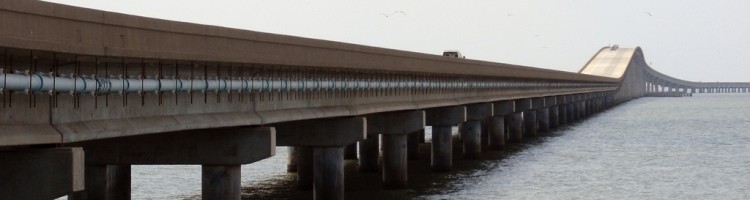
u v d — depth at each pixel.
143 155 31.81
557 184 59.34
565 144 96.44
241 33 31.95
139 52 25.30
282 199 50.06
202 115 30.53
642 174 66.31
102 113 25.08
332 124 43.09
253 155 32.12
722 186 59.97
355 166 68.25
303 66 38.50
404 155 54.47
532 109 112.31
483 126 101.94
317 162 43.22
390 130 53.84
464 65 69.38
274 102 36.72
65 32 21.94
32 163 22.64
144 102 27.09
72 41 22.20
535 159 76.94
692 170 69.56
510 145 95.25
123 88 25.59
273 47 35.00
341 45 42.94
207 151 31.92
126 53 24.58
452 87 67.69
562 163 73.50
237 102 33.28
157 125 27.42
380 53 49.28
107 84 24.72
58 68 23.14
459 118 65.12
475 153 76.00
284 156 83.06
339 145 43.03
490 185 57.78
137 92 26.48
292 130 43.12
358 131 43.16
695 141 102.94
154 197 52.75
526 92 103.12
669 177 64.69
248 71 34.31
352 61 44.59
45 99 22.62
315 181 43.25
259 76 35.28
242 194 52.53
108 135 24.92
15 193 22.67
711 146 95.06
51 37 21.36
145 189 56.53
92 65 24.47
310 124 43.03
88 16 22.84
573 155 81.62
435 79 63.06
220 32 30.31
